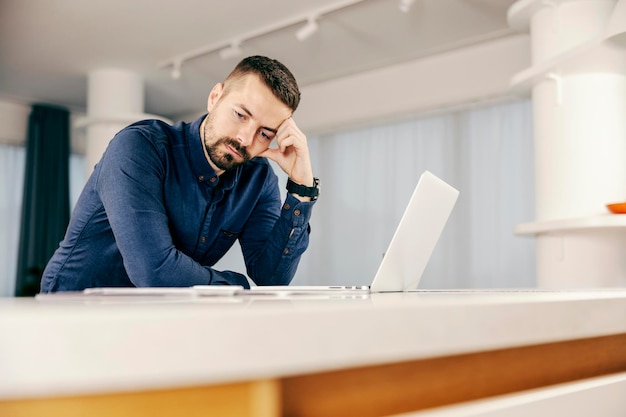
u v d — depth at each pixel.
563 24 3.30
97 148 5.38
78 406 0.65
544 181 3.33
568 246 3.24
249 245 2.03
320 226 5.88
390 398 0.84
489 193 4.93
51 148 6.36
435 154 5.24
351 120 5.64
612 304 1.14
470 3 4.15
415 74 5.26
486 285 4.88
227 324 0.64
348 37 4.75
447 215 1.63
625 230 3.13
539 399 0.98
